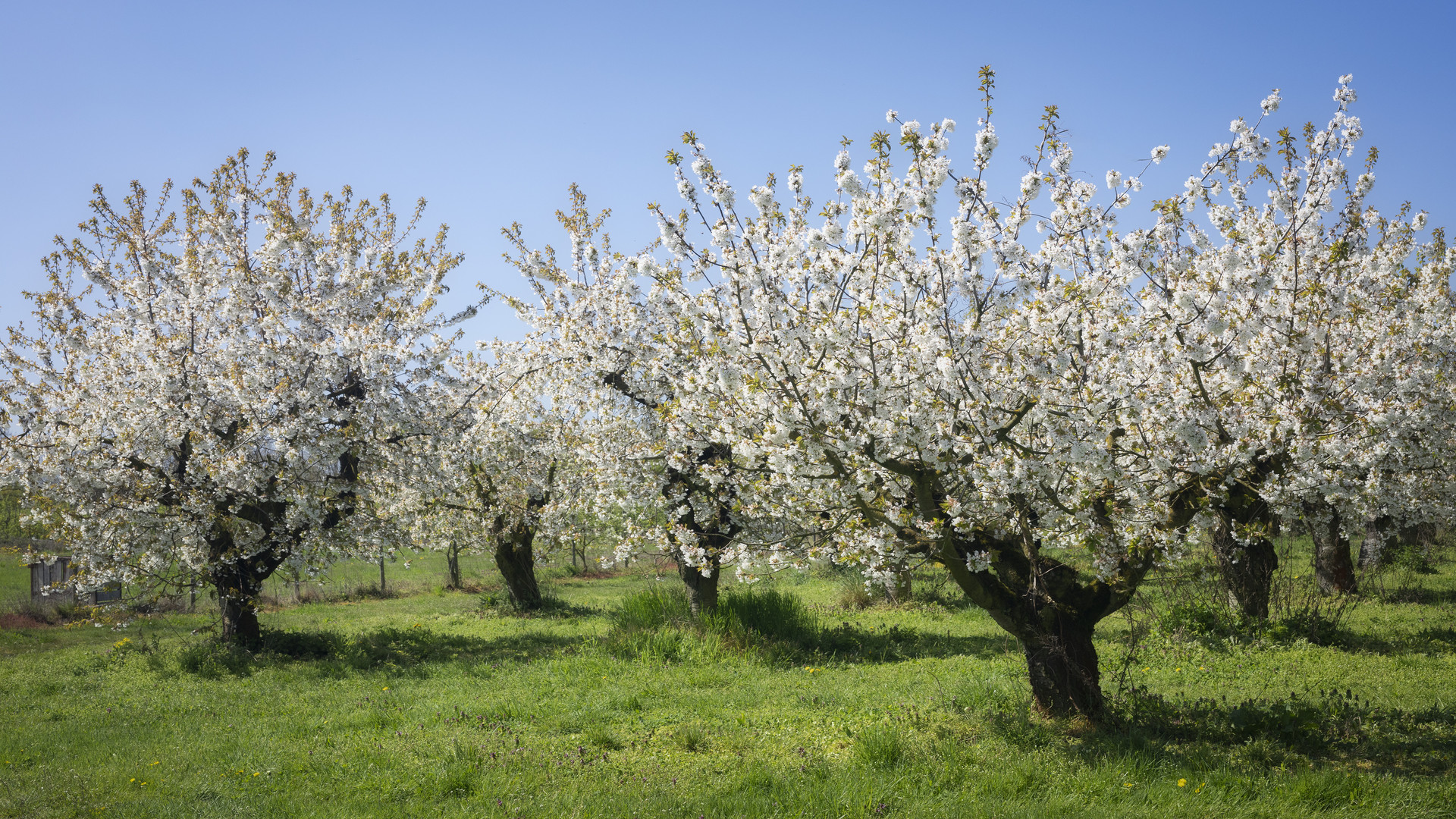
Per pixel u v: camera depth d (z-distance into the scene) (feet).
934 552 25.25
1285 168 29.09
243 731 29.66
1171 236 26.48
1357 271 31.42
